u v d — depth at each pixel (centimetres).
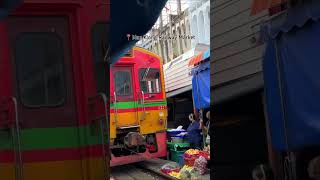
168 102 1047
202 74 682
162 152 900
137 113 877
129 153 869
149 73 905
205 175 602
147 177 721
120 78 866
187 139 839
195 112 745
